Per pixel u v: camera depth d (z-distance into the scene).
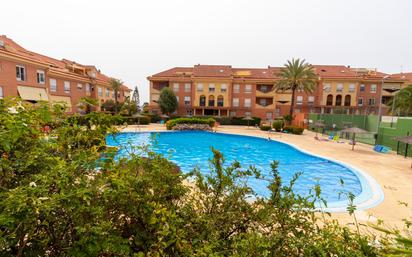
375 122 26.58
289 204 2.66
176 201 2.90
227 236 2.59
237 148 20.64
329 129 31.27
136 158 2.71
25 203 1.42
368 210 6.67
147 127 33.31
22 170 2.09
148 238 2.28
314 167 14.09
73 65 39.84
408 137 13.36
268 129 32.22
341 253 2.09
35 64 26.84
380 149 17.42
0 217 1.39
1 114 2.07
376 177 10.45
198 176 3.17
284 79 35.47
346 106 44.44
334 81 44.34
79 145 2.59
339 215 6.29
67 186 1.80
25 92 25.44
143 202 2.36
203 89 45.38
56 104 2.65
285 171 13.38
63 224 1.79
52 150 2.41
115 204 2.22
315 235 2.40
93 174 2.16
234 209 2.79
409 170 11.79
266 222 2.57
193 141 24.02
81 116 2.76
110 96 48.25
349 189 10.09
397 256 1.93
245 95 46.12
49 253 1.80
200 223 2.52
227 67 49.09
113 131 2.86
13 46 28.98
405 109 34.25
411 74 48.97
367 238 2.42
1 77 22.88
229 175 3.10
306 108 46.41
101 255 1.96
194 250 2.18
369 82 44.38
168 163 3.08
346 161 14.01
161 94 41.75
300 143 21.42
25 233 1.59
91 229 1.70
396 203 7.27
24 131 2.06
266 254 1.94
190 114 47.12
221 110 47.22
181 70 51.03
